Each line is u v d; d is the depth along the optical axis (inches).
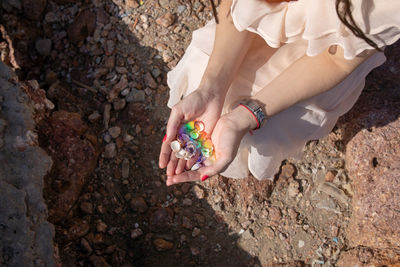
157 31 57.1
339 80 37.0
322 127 42.9
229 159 36.1
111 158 52.1
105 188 50.8
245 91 40.3
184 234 49.6
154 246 48.9
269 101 36.9
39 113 47.9
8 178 42.3
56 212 46.2
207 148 37.5
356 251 45.8
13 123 44.1
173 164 38.7
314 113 41.0
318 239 48.4
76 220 47.8
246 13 35.8
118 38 57.1
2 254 39.9
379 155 47.7
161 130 53.5
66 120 49.6
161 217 49.9
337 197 49.2
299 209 49.8
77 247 46.8
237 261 48.8
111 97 54.1
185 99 37.8
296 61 37.8
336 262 47.3
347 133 50.1
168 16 57.2
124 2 58.3
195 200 50.8
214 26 41.8
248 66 40.2
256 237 49.3
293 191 50.3
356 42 33.6
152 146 52.9
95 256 46.5
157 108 54.2
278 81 37.2
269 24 35.9
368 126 48.8
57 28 58.0
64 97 53.1
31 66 56.3
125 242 49.1
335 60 36.1
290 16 35.0
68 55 56.9
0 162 42.5
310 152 51.3
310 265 47.6
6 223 40.7
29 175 42.8
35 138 44.1
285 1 35.3
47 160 43.9
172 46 56.5
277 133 40.6
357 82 41.6
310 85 36.8
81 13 57.9
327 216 49.1
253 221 49.8
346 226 48.4
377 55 41.3
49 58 57.0
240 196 50.6
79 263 46.0
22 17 57.3
